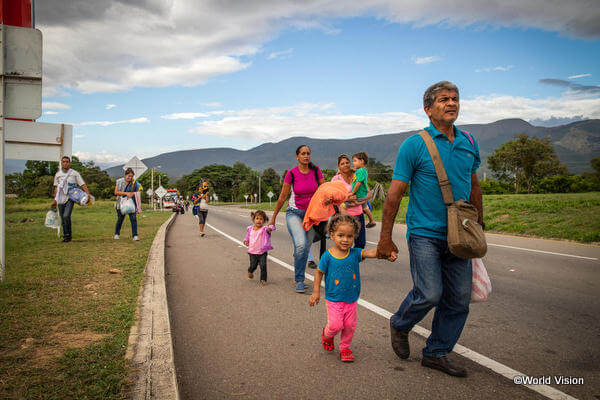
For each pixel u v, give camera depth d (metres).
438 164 2.83
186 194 167.88
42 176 87.31
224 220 23.95
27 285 5.22
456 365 2.96
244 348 3.52
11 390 2.46
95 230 13.59
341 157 6.57
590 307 4.61
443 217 2.86
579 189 55.00
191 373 3.03
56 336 3.42
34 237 11.13
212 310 4.70
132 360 2.94
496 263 7.42
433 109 2.93
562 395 2.62
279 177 153.12
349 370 3.05
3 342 3.26
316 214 5.35
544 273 6.52
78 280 5.55
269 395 2.68
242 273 6.94
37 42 4.43
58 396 2.40
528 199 18.78
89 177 111.00
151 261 7.24
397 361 3.21
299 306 4.84
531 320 4.16
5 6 4.34
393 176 2.99
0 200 4.50
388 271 6.80
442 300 2.98
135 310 4.15
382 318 4.29
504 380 2.85
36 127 9.13
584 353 3.30
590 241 10.36
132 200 10.53
